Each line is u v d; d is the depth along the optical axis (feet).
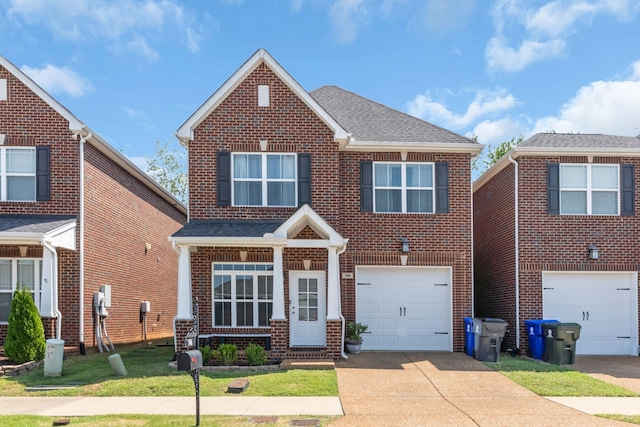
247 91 48.14
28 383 34.58
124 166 57.57
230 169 47.52
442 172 50.42
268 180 47.96
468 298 49.60
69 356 44.88
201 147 47.52
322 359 41.29
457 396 31.76
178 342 40.93
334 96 60.18
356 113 56.08
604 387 34.19
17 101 47.62
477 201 62.95
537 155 49.88
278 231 40.81
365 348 49.34
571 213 49.85
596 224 49.75
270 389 32.58
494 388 33.94
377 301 49.88
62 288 46.57
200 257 46.01
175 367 38.40
